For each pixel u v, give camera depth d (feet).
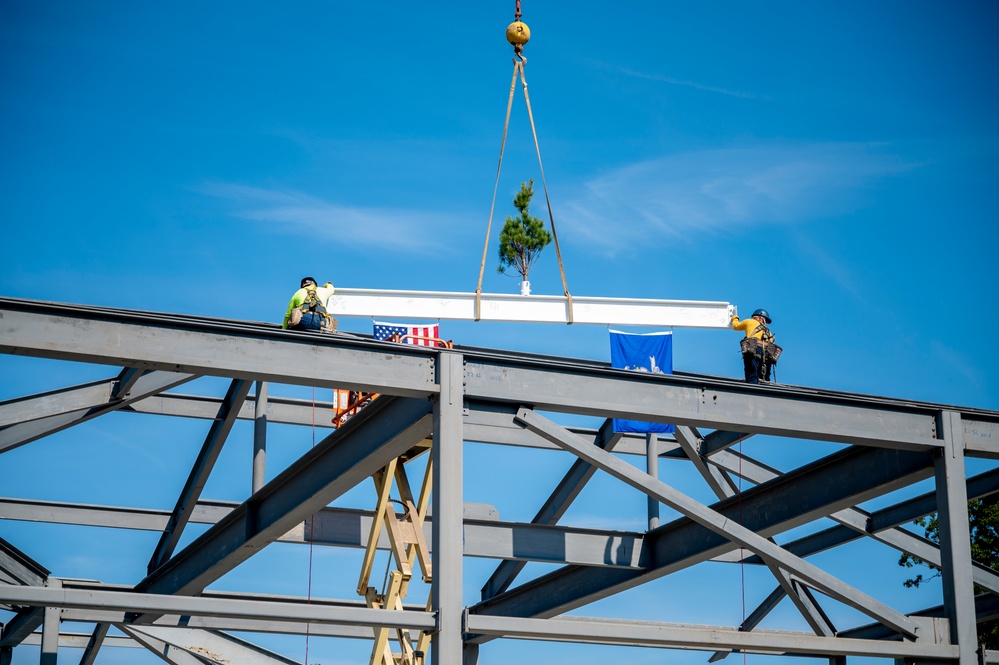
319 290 70.44
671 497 58.85
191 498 80.07
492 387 56.70
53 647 82.48
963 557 61.11
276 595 87.51
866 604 59.82
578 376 58.29
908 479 64.90
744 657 81.97
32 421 70.90
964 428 63.93
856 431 61.93
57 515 87.40
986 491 75.10
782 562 59.47
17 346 50.96
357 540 77.66
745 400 60.75
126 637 100.94
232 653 87.30
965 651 59.57
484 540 75.15
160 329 53.21
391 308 73.77
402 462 77.30
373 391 55.67
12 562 82.94
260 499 71.61
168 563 81.51
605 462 58.03
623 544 77.25
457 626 52.75
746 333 72.49
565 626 54.49
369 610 52.13
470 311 74.38
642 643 63.46
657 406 59.00
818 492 69.10
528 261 75.05
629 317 75.56
